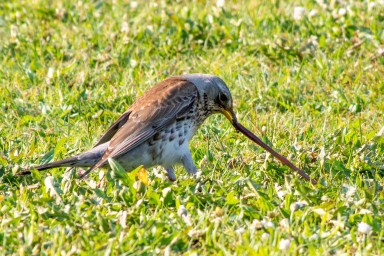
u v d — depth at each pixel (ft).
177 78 40.88
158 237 31.09
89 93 49.57
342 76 51.55
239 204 33.73
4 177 37.70
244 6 62.08
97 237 30.73
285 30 57.88
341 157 40.52
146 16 60.95
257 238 30.83
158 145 38.63
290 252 29.66
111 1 64.80
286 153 40.63
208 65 53.52
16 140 42.88
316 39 56.13
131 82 51.26
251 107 48.42
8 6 64.18
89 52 55.62
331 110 47.67
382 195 34.99
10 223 31.83
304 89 50.26
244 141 43.39
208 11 61.52
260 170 38.55
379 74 51.42
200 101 40.19
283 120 45.83
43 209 32.63
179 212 32.81
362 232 31.14
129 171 38.78
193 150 42.11
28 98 49.47
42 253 29.66
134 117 38.63
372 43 55.11
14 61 55.06
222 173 38.55
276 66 54.13
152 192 34.19
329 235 31.27
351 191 35.06
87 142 42.75
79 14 62.03
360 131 42.19
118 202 34.35
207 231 30.78
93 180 37.14
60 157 40.45
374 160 40.37
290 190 35.27
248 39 56.49
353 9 59.11
